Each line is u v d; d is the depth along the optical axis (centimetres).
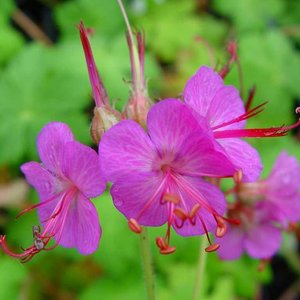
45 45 29
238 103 12
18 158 23
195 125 11
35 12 32
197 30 28
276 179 16
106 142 11
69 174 12
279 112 26
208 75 12
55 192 12
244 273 22
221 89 12
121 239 21
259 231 16
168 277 21
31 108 23
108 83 24
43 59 24
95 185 11
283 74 26
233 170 11
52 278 23
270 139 24
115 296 21
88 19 28
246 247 17
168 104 11
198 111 12
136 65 12
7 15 27
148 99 12
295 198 16
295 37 31
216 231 11
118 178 11
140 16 28
